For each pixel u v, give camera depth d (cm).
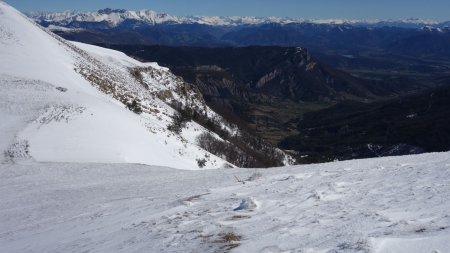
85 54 8862
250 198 1162
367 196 1119
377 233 782
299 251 739
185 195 1526
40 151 3247
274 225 952
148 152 4006
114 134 3919
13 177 2580
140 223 1170
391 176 1356
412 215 889
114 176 2469
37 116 3816
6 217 1678
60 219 1489
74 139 3538
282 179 1562
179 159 4547
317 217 970
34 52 6312
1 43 6238
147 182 2103
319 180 1432
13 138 3359
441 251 665
